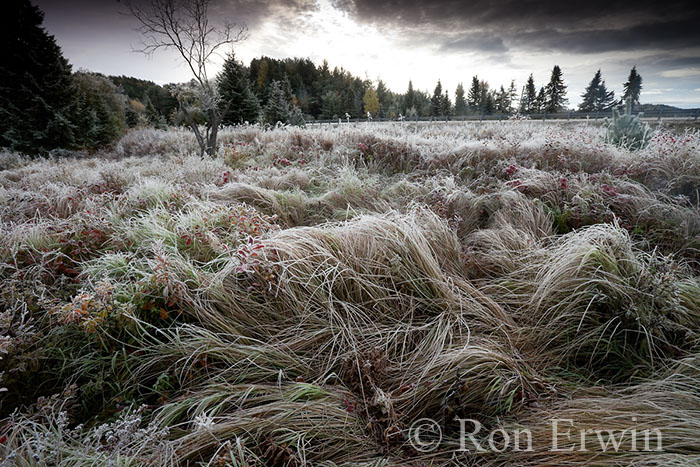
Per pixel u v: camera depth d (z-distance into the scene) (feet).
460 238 12.82
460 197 14.76
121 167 23.27
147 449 5.24
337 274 8.86
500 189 15.44
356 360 6.91
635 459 5.02
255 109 76.69
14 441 5.13
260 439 5.60
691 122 51.34
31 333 6.66
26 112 52.80
